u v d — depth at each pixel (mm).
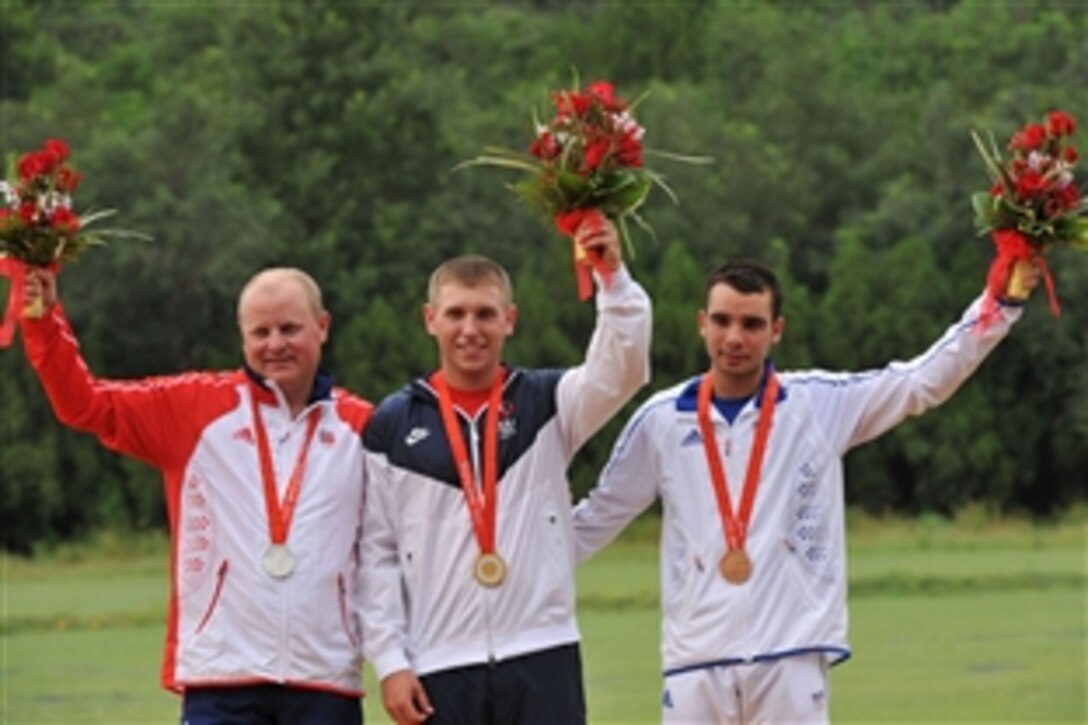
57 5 186500
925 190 148750
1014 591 82562
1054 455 134750
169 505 24125
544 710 22797
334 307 134375
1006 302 24078
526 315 127188
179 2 179875
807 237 149625
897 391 24766
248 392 24078
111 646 66812
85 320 129500
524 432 23188
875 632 66750
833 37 184250
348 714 23578
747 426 24641
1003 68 168875
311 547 23438
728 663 24156
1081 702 48875
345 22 139375
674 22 176125
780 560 24297
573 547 23641
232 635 23344
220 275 127375
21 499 121188
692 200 144625
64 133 134875
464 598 22875
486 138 145000
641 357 22422
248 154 138500
